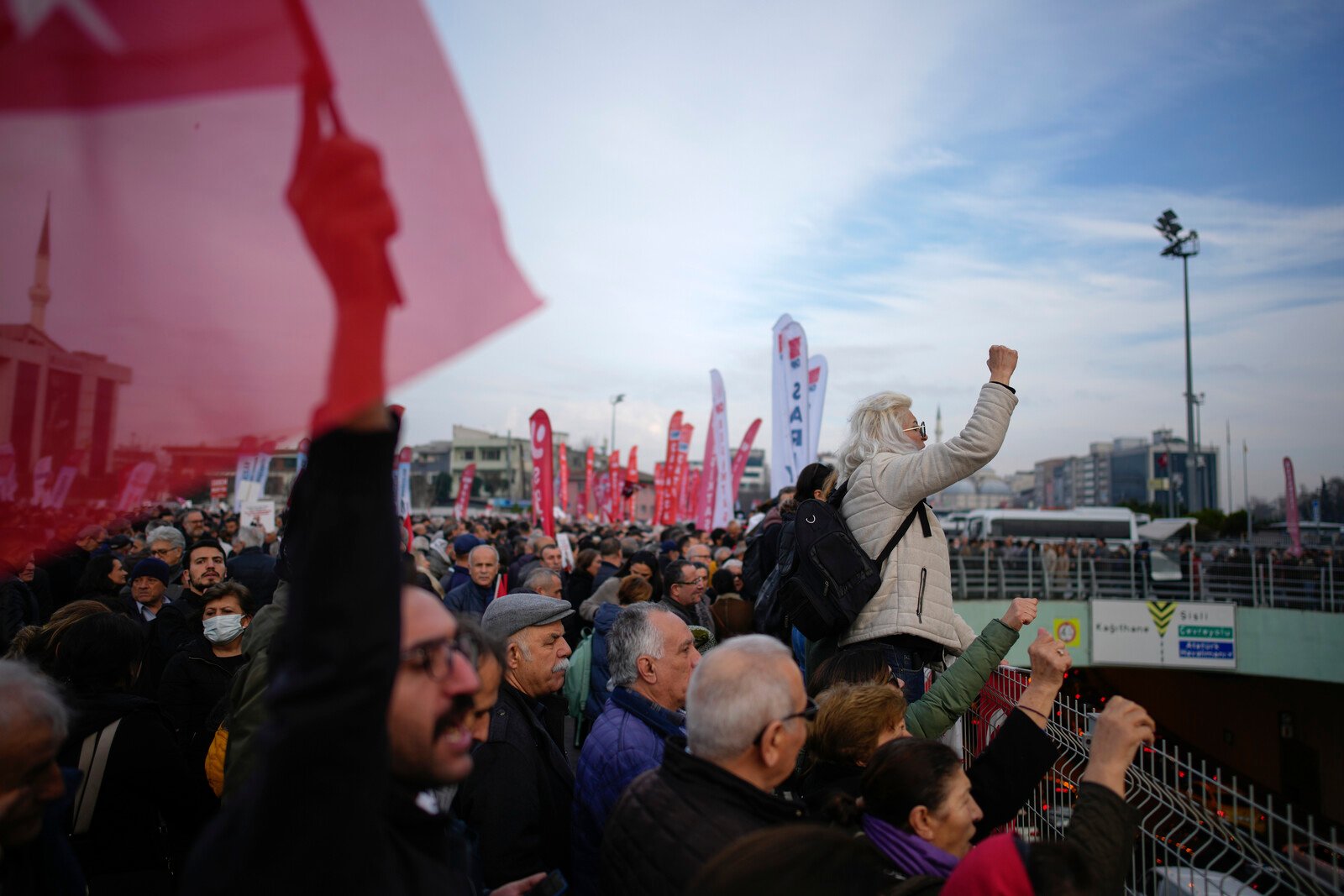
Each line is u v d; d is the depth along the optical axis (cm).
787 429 1026
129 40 81
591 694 510
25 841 172
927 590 338
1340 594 1827
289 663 116
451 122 87
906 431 359
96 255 84
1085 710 302
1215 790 237
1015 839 176
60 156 82
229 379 84
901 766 223
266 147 84
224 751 312
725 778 206
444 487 6894
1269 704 2067
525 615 326
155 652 500
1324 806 1881
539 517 1484
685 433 2219
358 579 114
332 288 83
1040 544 2355
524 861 274
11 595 516
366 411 114
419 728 151
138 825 285
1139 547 2086
